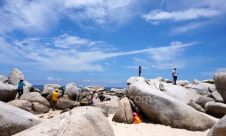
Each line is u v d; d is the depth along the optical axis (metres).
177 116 15.50
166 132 14.24
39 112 22.52
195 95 23.80
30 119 8.98
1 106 9.01
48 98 26.30
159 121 16.23
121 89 34.16
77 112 7.65
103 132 7.49
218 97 21.42
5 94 23.19
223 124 8.36
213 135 8.55
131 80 28.19
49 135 6.42
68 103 25.45
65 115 7.38
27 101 22.66
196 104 20.36
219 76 20.59
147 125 15.78
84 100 27.61
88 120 7.34
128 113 16.52
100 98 28.84
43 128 6.72
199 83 32.12
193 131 14.74
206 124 15.12
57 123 6.94
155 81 26.70
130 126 15.37
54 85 29.69
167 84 25.14
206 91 28.44
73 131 6.69
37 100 23.86
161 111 16.11
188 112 15.47
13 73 31.09
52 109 24.62
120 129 14.39
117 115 16.55
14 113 8.88
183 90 24.08
